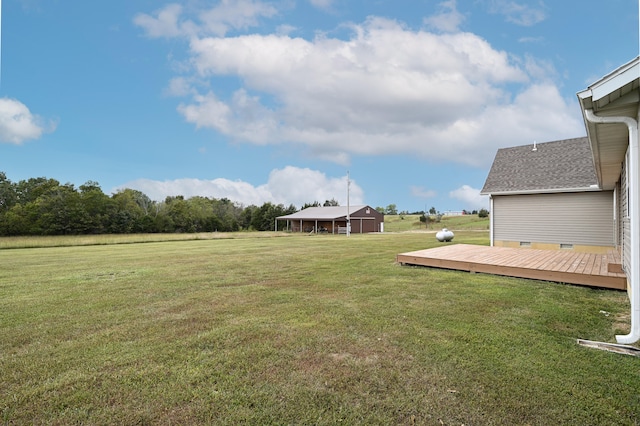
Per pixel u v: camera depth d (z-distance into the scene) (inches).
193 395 87.3
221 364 105.7
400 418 76.8
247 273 286.0
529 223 417.4
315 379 95.0
